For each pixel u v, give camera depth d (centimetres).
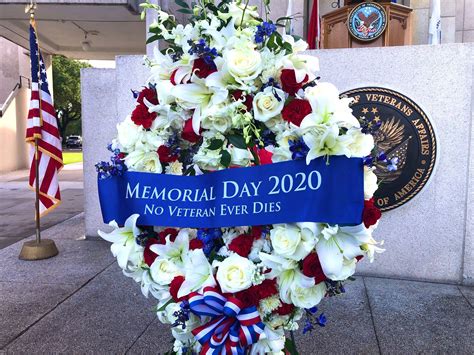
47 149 608
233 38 178
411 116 491
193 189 186
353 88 504
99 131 671
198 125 179
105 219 197
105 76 663
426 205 500
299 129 168
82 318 409
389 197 500
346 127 171
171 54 197
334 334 376
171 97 186
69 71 3856
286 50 187
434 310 425
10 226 812
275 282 180
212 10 194
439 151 490
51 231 759
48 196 616
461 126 485
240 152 181
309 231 168
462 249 496
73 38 1399
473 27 862
